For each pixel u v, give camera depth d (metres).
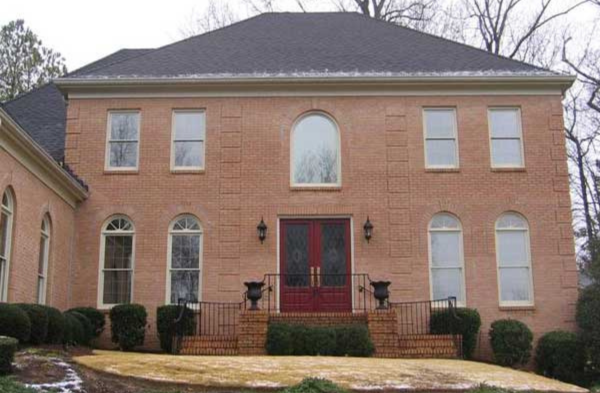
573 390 11.98
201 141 19.80
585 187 31.42
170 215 19.20
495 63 20.66
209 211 19.22
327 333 16.06
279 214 19.22
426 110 20.00
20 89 33.50
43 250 17.06
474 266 18.84
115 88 19.86
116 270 18.98
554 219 19.12
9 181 14.50
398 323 18.41
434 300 18.45
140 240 19.03
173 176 19.44
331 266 18.98
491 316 18.52
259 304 18.53
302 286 18.84
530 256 18.91
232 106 19.92
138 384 10.77
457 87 19.92
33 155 15.39
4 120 13.37
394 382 11.46
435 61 20.81
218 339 16.95
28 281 15.65
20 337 12.55
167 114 19.88
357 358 15.09
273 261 18.88
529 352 17.34
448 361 15.14
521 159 19.61
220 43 22.33
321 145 19.84
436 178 19.39
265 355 15.91
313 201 19.27
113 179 19.42
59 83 19.66
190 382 10.86
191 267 18.94
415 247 18.97
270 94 19.97
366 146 19.62
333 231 19.27
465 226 19.09
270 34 23.02
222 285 18.72
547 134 19.69
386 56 21.20
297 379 11.33
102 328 17.92
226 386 10.73
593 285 17.73
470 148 19.59
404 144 19.62
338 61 20.88
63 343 14.67
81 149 19.61
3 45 34.03
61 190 17.84
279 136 19.72
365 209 19.22
